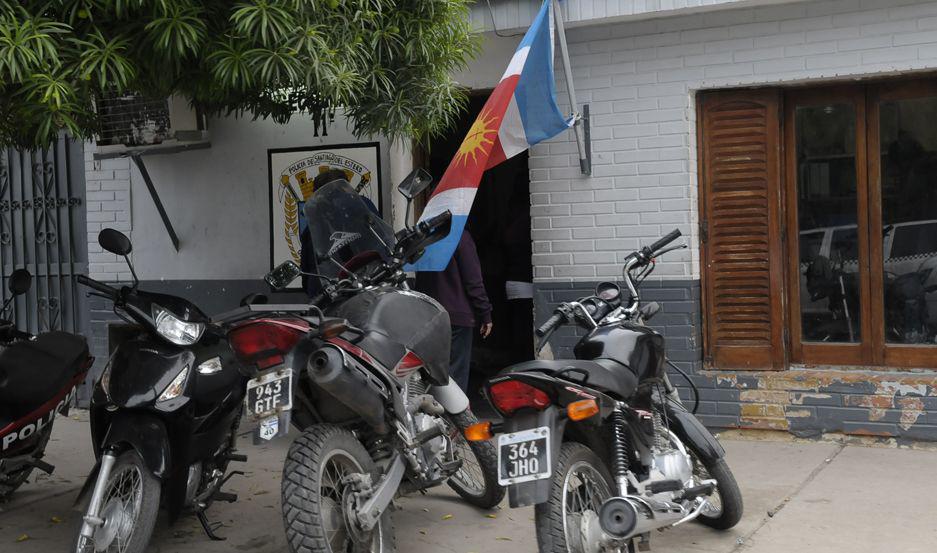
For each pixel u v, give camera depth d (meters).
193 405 4.09
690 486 4.18
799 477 5.43
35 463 5.04
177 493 4.11
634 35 6.51
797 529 4.58
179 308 4.21
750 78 6.25
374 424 3.85
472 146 5.85
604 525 3.46
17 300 8.32
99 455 4.32
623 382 3.77
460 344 6.09
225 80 4.33
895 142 6.20
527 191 8.58
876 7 5.94
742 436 6.37
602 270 6.68
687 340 6.48
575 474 3.68
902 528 4.54
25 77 3.98
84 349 5.01
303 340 3.63
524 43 5.92
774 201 6.39
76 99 4.25
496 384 3.48
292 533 3.46
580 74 6.67
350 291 4.23
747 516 4.79
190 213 7.67
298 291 7.41
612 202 6.64
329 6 4.63
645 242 6.55
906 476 5.37
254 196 7.49
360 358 3.80
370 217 4.59
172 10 4.15
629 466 3.90
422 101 5.60
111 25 4.28
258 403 3.50
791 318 6.48
